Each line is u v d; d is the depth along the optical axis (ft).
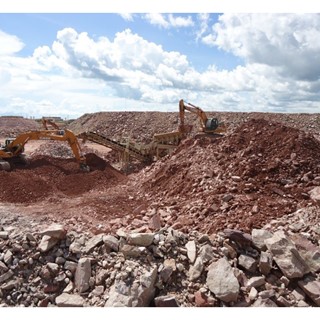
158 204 37.76
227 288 19.49
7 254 23.11
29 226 28.96
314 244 24.06
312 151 40.96
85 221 32.09
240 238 23.12
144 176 55.98
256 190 34.83
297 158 39.17
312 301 19.83
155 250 22.74
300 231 25.72
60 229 24.35
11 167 53.83
